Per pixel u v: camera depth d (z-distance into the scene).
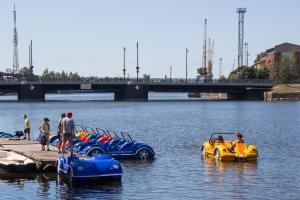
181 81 175.00
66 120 33.22
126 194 26.23
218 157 37.78
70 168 28.78
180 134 61.50
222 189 27.58
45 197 25.67
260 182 29.53
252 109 126.94
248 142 52.31
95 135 42.19
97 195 26.03
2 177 31.05
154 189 27.45
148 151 38.47
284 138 56.78
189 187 27.98
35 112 107.94
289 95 176.62
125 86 171.38
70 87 165.38
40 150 37.78
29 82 161.12
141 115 101.75
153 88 174.38
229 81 177.75
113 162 29.47
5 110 115.25
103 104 152.88
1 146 41.06
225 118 93.69
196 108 132.62
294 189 27.72
